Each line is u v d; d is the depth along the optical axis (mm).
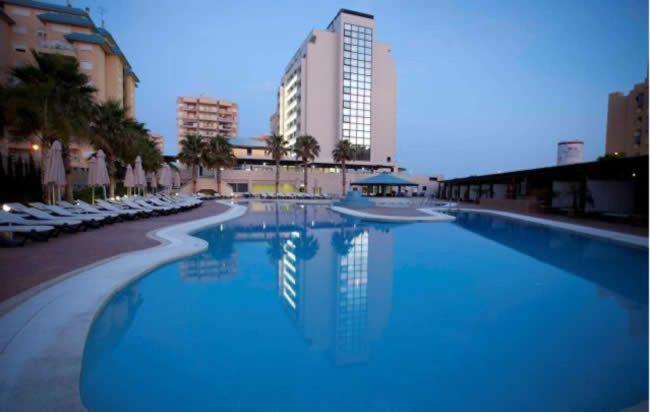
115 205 18375
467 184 42531
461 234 15070
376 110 64500
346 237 13891
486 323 5523
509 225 18984
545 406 3490
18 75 17062
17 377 3355
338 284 7539
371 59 64062
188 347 4598
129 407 3381
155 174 38844
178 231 13367
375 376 3992
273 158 50188
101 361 4207
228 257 9891
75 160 32156
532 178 29625
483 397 3625
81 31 37750
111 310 5809
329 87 62875
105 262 7941
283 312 5867
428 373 4074
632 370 4133
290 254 10523
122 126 24344
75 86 18469
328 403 3504
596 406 3471
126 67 48062
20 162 22281
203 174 50500
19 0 35000
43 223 10867
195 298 6461
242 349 4574
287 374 4008
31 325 4477
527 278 8203
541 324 5520
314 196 46500
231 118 84125
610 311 6082
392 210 26188
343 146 51344
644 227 16391
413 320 5629
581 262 9969
